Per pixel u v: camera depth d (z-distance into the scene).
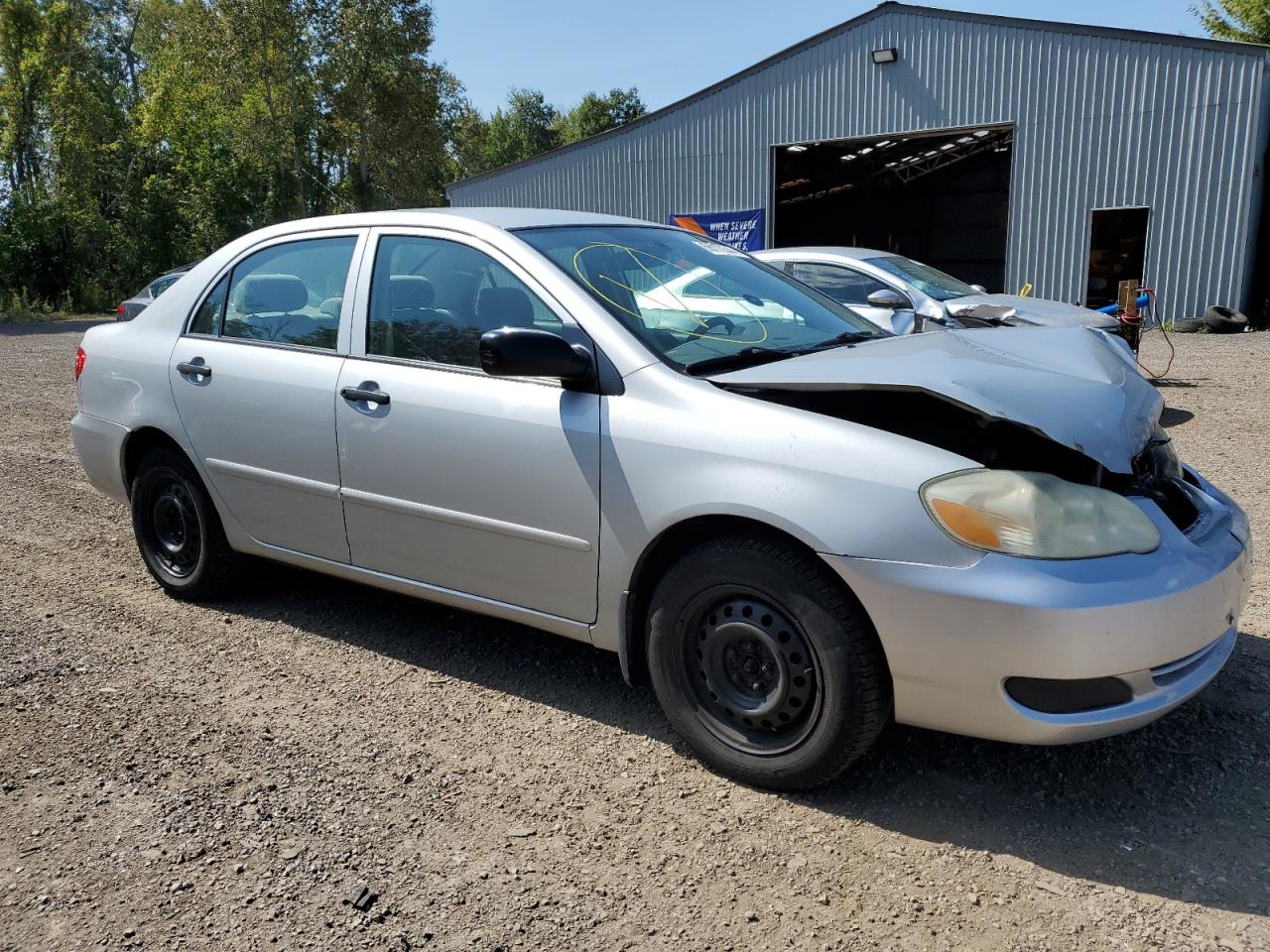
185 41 36.28
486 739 3.27
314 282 4.00
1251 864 2.54
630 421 3.02
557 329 3.29
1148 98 18.25
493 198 26.38
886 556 2.58
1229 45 17.27
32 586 4.77
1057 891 2.46
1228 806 2.80
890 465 2.64
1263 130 18.06
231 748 3.21
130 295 34.94
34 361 15.24
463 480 3.38
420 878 2.55
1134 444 2.71
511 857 2.63
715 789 2.95
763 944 2.29
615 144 24.47
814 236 34.59
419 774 3.05
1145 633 2.50
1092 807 2.82
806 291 4.09
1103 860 2.58
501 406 3.29
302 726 3.36
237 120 36.81
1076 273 19.52
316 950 2.29
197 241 35.53
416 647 4.02
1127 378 3.09
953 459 2.63
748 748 2.92
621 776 3.03
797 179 28.72
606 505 3.05
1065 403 2.72
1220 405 9.28
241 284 4.27
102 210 36.66
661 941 2.31
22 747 3.22
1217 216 17.89
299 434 3.84
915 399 2.97
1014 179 19.86
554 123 71.44
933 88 20.38
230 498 4.18
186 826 2.78
